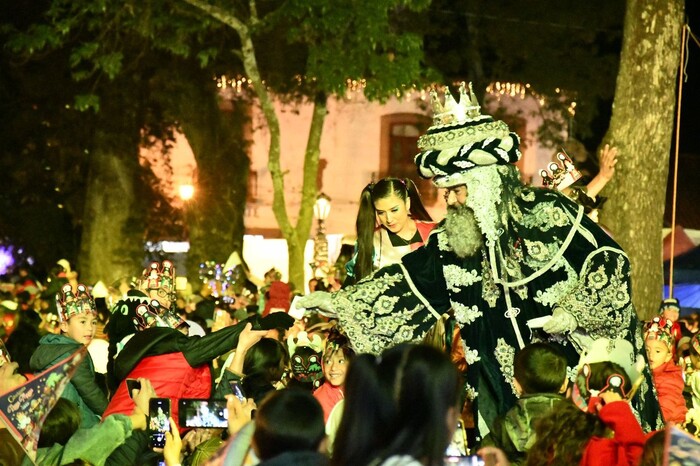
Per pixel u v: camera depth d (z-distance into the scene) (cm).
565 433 712
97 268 3588
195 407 847
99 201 3597
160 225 3891
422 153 902
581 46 3981
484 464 704
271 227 4631
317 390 982
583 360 878
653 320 1239
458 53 3981
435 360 515
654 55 1666
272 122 3141
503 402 895
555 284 895
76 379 1084
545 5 3891
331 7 2778
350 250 1883
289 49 3700
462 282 905
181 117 3644
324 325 1451
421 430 507
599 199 1219
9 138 3753
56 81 3656
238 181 3797
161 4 3019
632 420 739
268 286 2400
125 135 3612
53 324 1795
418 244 1030
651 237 1672
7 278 3856
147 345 1012
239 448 557
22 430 782
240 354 970
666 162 1681
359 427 512
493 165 889
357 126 4603
